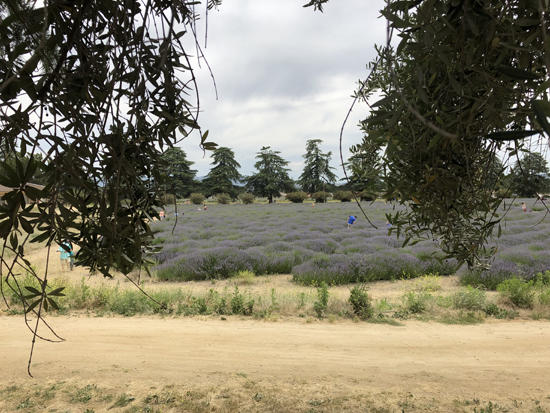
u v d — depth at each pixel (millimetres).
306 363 5035
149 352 5445
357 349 5566
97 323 6812
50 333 6258
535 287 9180
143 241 1042
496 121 621
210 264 12375
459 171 932
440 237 1195
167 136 943
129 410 3787
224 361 5117
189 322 6895
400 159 870
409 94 739
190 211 49031
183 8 931
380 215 31625
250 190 83938
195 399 4000
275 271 13031
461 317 7180
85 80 834
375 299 8992
